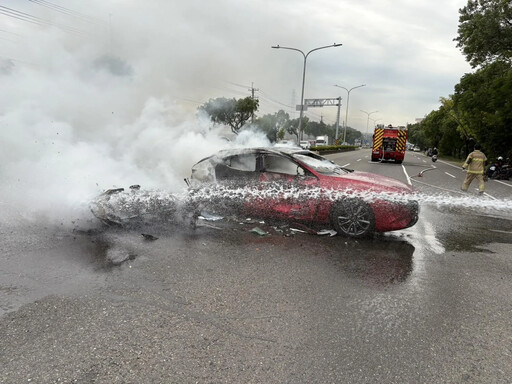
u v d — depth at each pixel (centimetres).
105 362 240
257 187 578
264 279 376
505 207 841
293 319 298
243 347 258
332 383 224
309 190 544
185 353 250
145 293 337
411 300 338
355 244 503
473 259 460
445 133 4603
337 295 344
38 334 269
